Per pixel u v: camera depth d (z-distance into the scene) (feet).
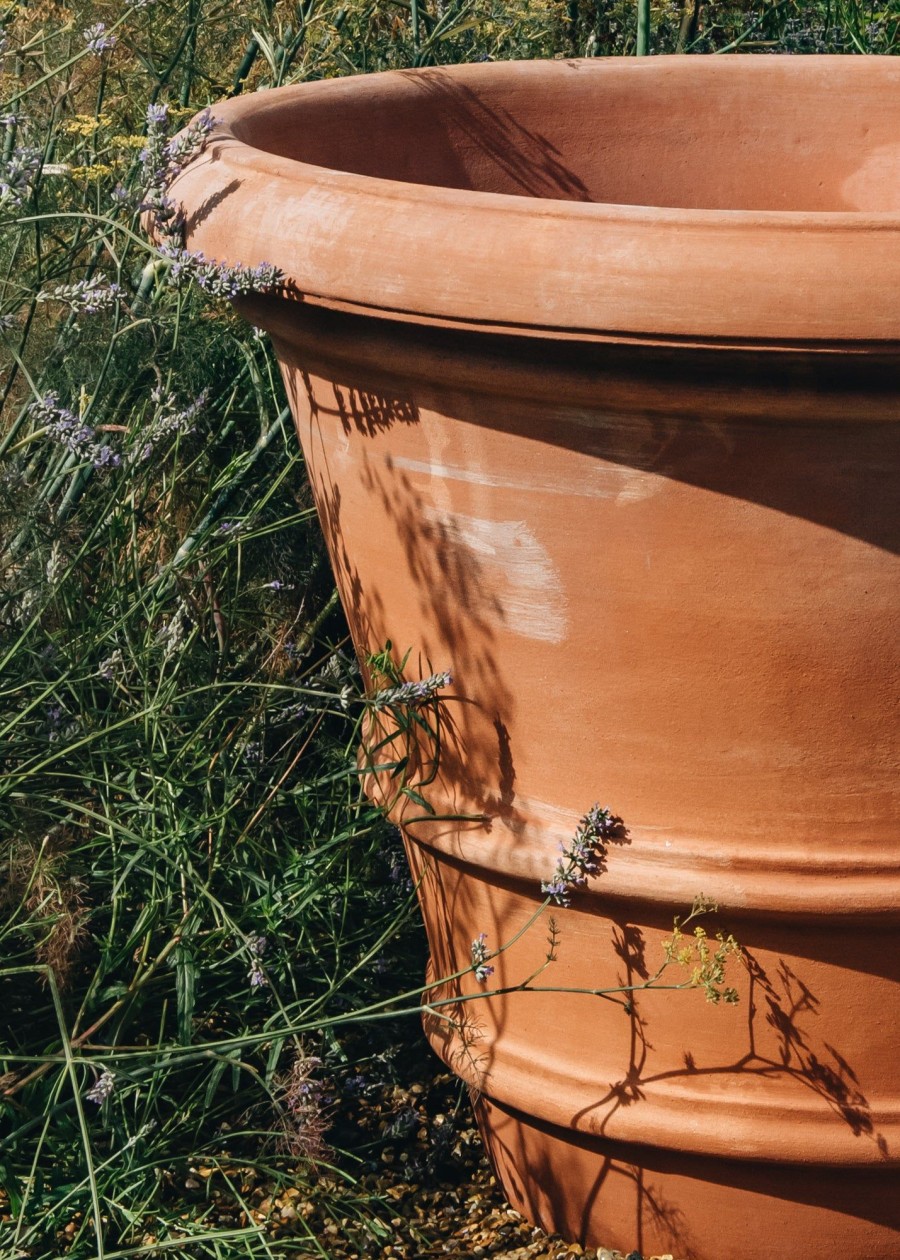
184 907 5.09
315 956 5.25
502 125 5.61
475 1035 4.98
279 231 4.47
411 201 4.35
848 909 4.52
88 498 5.71
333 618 6.11
